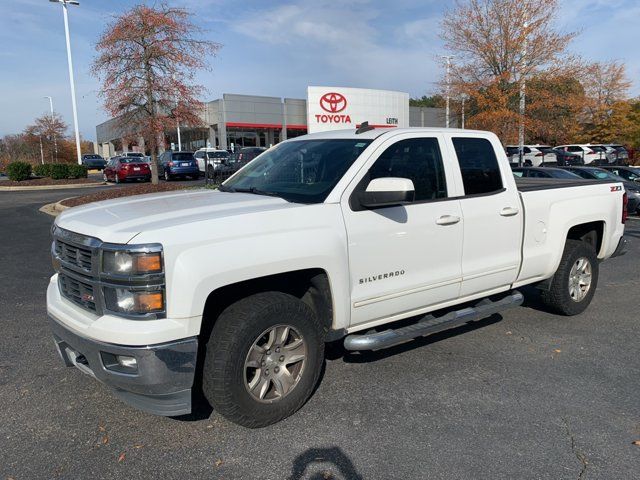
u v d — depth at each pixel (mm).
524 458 3121
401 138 4129
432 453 3176
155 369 2965
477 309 4590
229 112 44562
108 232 3080
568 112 23156
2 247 9852
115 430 3459
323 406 3752
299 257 3389
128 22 16250
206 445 3281
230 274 3127
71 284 3418
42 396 3922
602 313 5898
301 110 47844
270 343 3422
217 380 3225
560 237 5219
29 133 51188
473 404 3768
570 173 13070
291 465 3072
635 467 3037
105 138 69875
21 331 5285
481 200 4520
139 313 2953
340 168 3879
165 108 17797
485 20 22578
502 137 23047
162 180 29469
